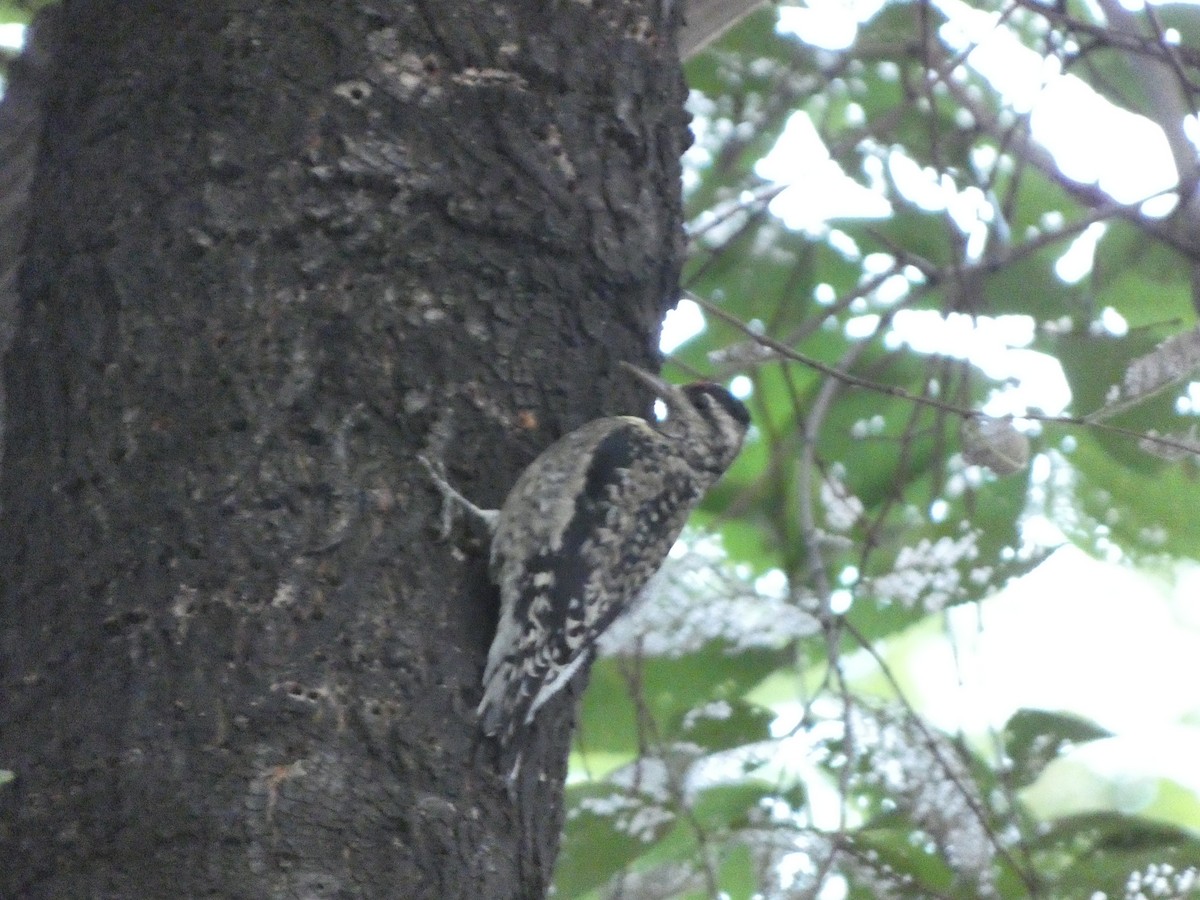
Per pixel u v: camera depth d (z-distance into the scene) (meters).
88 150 8.13
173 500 7.34
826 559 11.62
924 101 13.30
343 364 7.74
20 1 11.78
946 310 11.04
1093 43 10.52
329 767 6.99
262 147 7.98
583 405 8.38
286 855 6.76
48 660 7.20
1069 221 13.43
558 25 8.64
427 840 7.07
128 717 6.95
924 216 12.86
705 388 10.46
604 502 9.07
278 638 7.14
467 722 7.46
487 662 7.66
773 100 12.73
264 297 7.75
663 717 11.07
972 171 12.97
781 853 9.41
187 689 6.99
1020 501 11.05
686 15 11.02
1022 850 9.57
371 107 8.13
